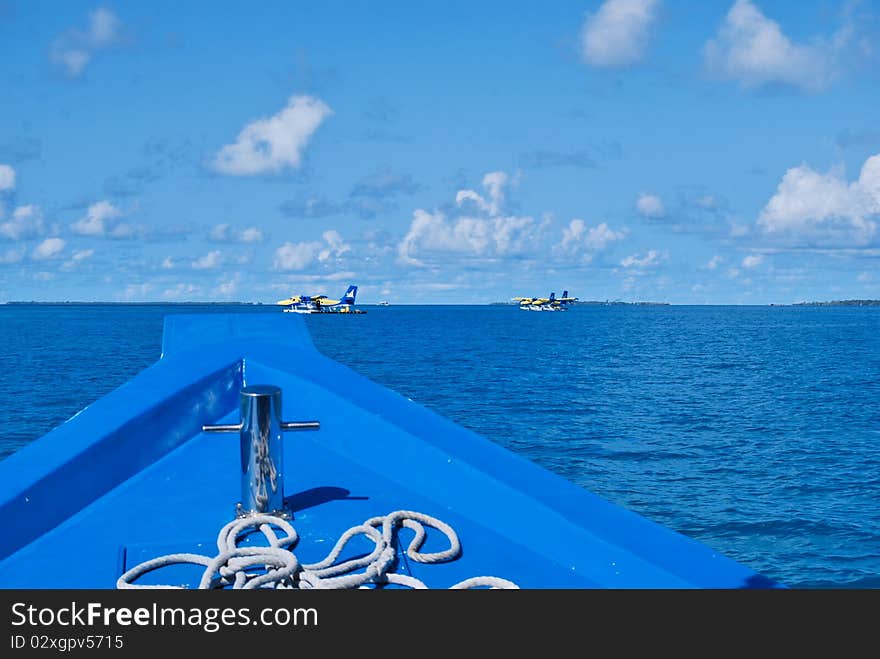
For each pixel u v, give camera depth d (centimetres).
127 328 10588
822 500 1482
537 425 2417
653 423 2473
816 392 3434
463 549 180
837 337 9238
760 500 1480
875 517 1357
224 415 267
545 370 4416
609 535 179
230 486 217
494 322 14600
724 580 162
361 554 173
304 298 17062
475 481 207
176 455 238
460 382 3706
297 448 238
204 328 341
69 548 180
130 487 216
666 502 1469
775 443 2123
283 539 168
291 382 270
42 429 2205
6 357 5053
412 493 212
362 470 227
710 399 3138
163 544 181
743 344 7588
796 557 1149
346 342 7312
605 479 1667
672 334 9806
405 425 240
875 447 2069
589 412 2712
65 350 5816
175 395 252
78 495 206
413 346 6738
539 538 182
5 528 184
